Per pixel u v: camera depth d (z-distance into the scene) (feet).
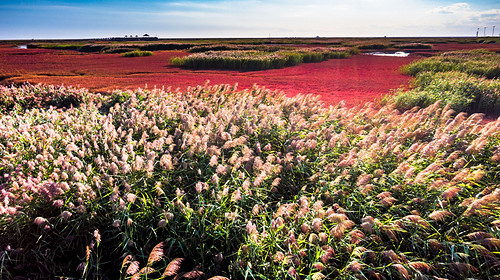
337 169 15.39
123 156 13.97
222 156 16.47
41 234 12.16
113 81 62.08
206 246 12.06
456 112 32.94
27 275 11.56
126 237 11.87
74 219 12.55
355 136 20.34
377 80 62.95
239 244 11.95
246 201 13.73
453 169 15.89
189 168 15.79
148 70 82.89
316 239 11.00
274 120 20.74
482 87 37.70
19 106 32.55
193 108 24.91
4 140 18.98
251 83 60.03
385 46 209.26
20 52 164.55
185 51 177.78
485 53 113.09
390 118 22.97
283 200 14.69
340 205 13.56
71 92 36.19
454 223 12.03
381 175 14.49
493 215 11.96
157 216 12.59
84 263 10.69
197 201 13.46
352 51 151.23
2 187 14.08
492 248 10.98
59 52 170.40
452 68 67.26
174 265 9.27
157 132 18.24
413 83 53.16
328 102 41.70
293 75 72.64
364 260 10.87
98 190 13.33
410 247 11.53
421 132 18.89
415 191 13.65
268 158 14.71
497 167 15.55
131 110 23.56
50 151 17.08
